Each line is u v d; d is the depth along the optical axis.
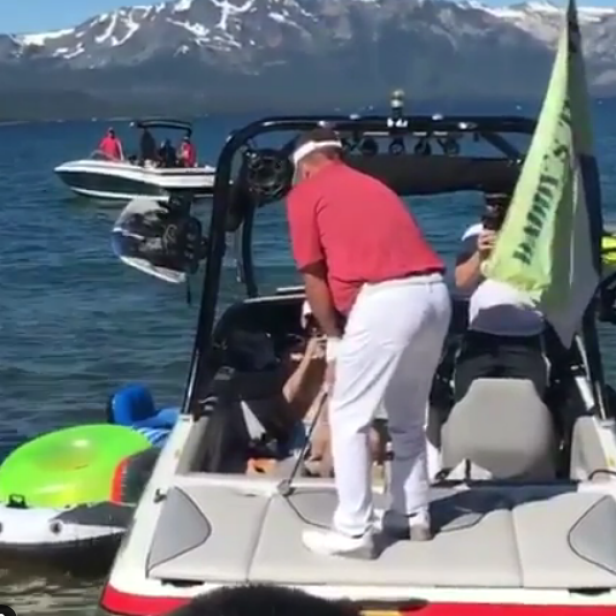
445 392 5.94
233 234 7.28
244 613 2.00
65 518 6.91
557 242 4.88
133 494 7.10
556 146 4.85
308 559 4.22
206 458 5.49
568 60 4.83
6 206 32.94
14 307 16.08
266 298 6.99
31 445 7.53
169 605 4.09
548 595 4.06
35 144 101.44
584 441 5.37
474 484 4.85
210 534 4.37
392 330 4.20
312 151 4.40
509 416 5.31
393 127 5.88
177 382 11.74
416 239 4.30
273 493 4.73
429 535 4.38
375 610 4.05
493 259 4.95
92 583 6.93
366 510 4.24
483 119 5.81
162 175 30.20
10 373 12.10
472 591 4.09
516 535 4.37
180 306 15.61
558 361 6.25
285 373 6.38
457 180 6.06
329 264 4.33
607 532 4.36
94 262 20.59
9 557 6.96
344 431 4.26
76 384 11.66
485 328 5.98
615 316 5.90
